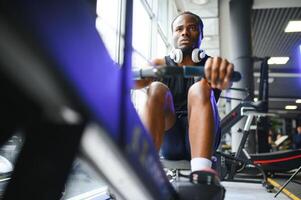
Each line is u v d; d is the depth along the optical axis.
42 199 0.41
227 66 0.55
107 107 0.38
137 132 0.47
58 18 0.31
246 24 5.31
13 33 0.27
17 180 0.41
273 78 10.26
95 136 0.39
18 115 0.34
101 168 0.47
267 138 4.57
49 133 0.38
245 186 3.34
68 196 1.62
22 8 0.27
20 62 0.29
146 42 3.95
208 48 6.64
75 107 0.34
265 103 2.50
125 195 0.57
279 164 3.53
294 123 13.30
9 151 1.04
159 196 0.60
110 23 2.09
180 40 1.24
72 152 0.39
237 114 3.22
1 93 0.31
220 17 6.00
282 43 7.90
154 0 4.17
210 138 0.80
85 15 0.35
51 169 0.40
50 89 0.32
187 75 0.57
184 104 1.21
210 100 0.86
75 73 0.33
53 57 0.30
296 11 6.08
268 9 6.02
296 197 2.45
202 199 0.66
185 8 5.70
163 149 1.20
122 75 0.42
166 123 1.06
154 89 0.96
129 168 0.47
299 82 10.69
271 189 2.99
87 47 0.35
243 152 3.28
